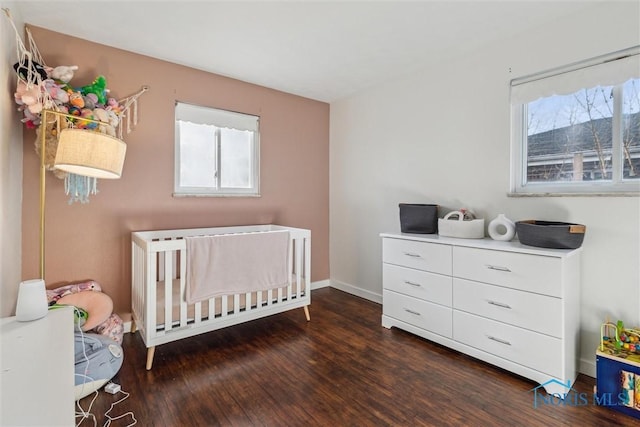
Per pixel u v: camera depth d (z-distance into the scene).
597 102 2.07
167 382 1.96
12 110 1.89
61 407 0.74
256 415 1.66
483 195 2.59
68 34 2.37
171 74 2.85
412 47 2.56
